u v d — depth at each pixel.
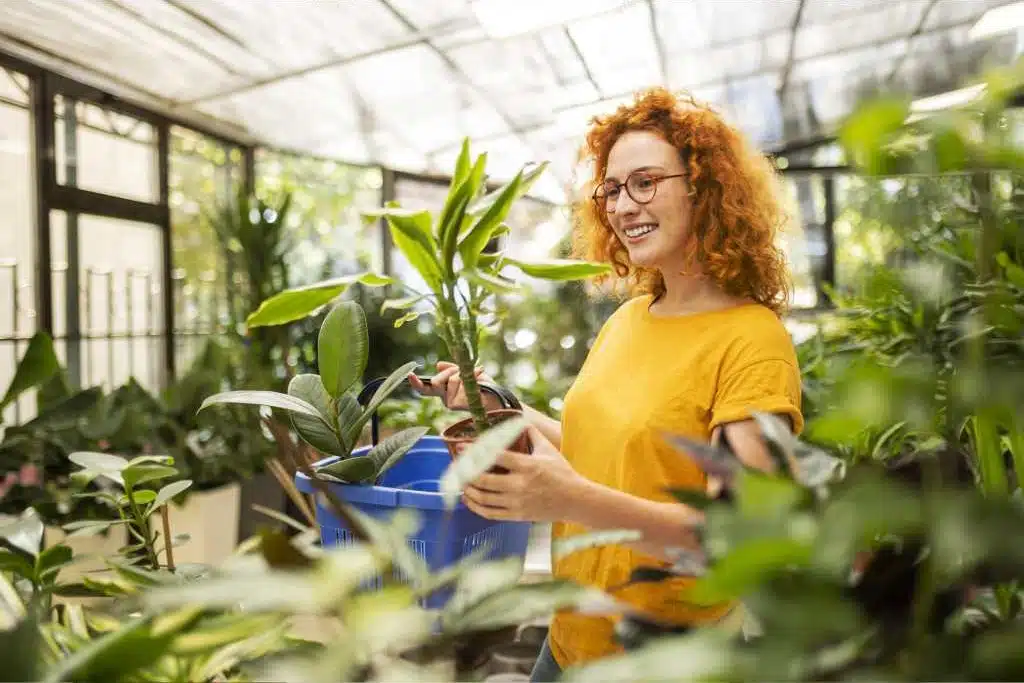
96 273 3.29
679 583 1.12
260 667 0.66
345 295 4.50
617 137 1.39
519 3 2.39
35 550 0.89
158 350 3.74
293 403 1.13
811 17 2.95
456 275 0.99
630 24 2.72
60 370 2.55
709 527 0.47
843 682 0.46
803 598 0.44
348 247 7.60
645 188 1.30
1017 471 0.74
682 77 3.53
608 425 1.27
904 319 1.44
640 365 1.29
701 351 1.21
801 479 0.57
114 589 0.90
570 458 1.35
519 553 1.24
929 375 0.52
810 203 4.91
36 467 2.33
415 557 0.59
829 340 2.37
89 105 3.24
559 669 1.36
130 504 1.07
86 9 2.39
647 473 1.21
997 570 0.50
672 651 0.43
